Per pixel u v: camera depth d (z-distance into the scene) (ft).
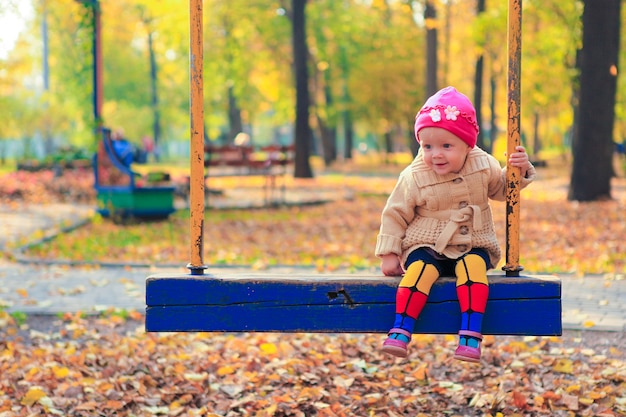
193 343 21.74
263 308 12.53
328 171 122.72
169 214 50.29
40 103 129.08
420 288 12.00
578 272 31.63
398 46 131.23
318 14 119.75
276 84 140.05
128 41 167.32
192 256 12.92
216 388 17.78
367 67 132.57
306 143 96.07
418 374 18.42
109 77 170.60
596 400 16.48
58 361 19.94
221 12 116.78
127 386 18.01
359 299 12.41
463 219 12.26
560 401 16.31
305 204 61.82
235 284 12.54
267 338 22.11
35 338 22.48
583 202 56.80
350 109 145.89
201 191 12.76
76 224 47.57
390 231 12.60
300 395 16.99
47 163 82.84
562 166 133.59
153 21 108.06
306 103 95.40
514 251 12.44
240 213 56.03
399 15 131.34
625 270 32.04
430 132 12.07
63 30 136.77
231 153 60.95
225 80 125.39
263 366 19.40
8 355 20.07
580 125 57.47
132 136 175.83
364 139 299.58
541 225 46.11
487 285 12.06
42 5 64.03
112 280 31.53
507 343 21.40
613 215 48.73
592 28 56.13
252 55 130.31
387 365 19.69
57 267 34.50
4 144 142.51
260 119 240.94
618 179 89.61
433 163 12.21
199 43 12.31
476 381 18.25
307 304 12.49
